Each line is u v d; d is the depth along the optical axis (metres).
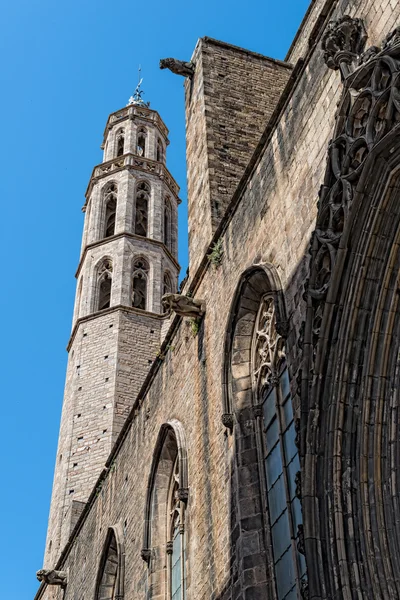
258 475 15.95
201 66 26.73
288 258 15.98
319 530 11.69
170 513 21.81
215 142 24.44
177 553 20.52
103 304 50.16
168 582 20.66
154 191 55.53
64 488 39.97
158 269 50.47
